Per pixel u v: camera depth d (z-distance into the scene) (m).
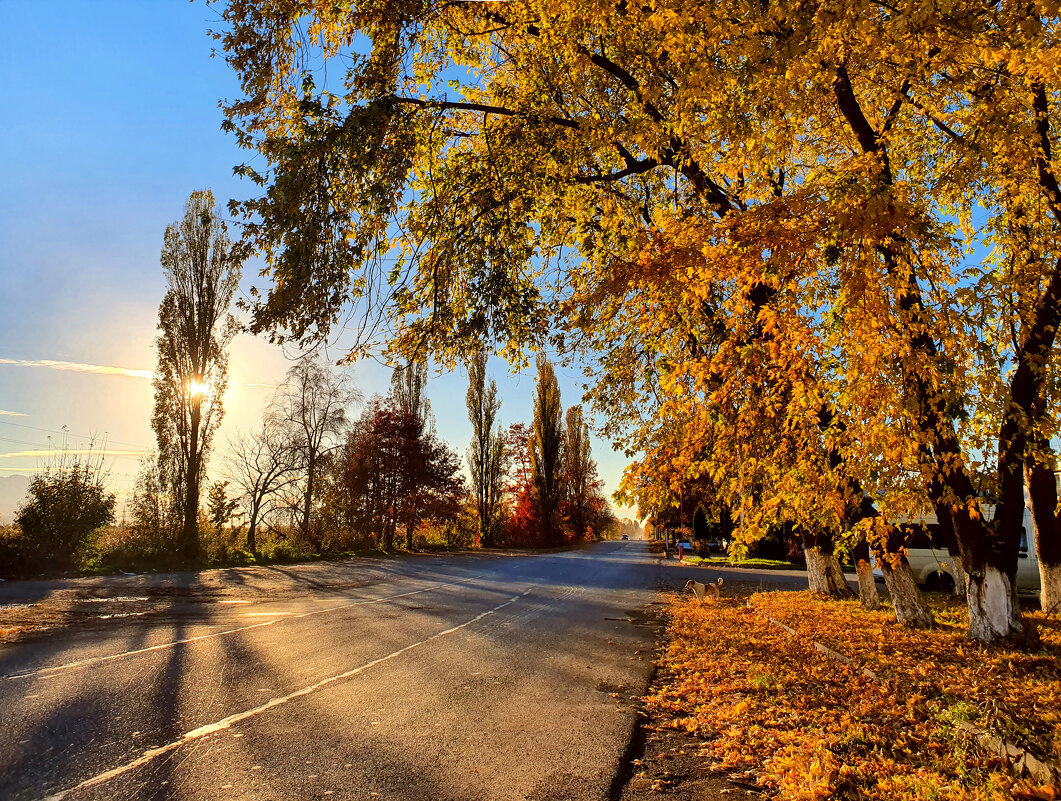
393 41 8.41
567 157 9.14
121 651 8.19
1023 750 4.08
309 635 9.94
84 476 20.75
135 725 5.09
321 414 37.09
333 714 5.61
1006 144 7.27
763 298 8.27
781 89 6.56
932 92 8.30
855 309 6.14
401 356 9.69
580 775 4.24
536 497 58.44
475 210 9.68
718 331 9.30
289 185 7.04
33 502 19.98
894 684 6.51
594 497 83.50
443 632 10.63
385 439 46.12
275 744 4.74
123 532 25.03
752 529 8.04
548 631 11.06
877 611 12.40
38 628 9.84
